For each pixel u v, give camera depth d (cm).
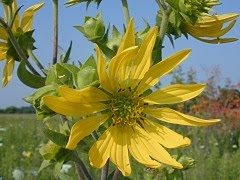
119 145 25
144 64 25
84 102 23
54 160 28
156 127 26
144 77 25
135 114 26
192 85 25
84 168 29
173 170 34
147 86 25
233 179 77
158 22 29
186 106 134
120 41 27
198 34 29
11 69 34
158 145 25
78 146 26
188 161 34
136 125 26
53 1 33
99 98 24
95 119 24
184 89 25
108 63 26
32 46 33
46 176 77
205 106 130
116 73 25
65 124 26
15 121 231
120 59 24
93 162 23
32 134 137
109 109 25
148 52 25
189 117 24
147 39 25
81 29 27
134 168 62
